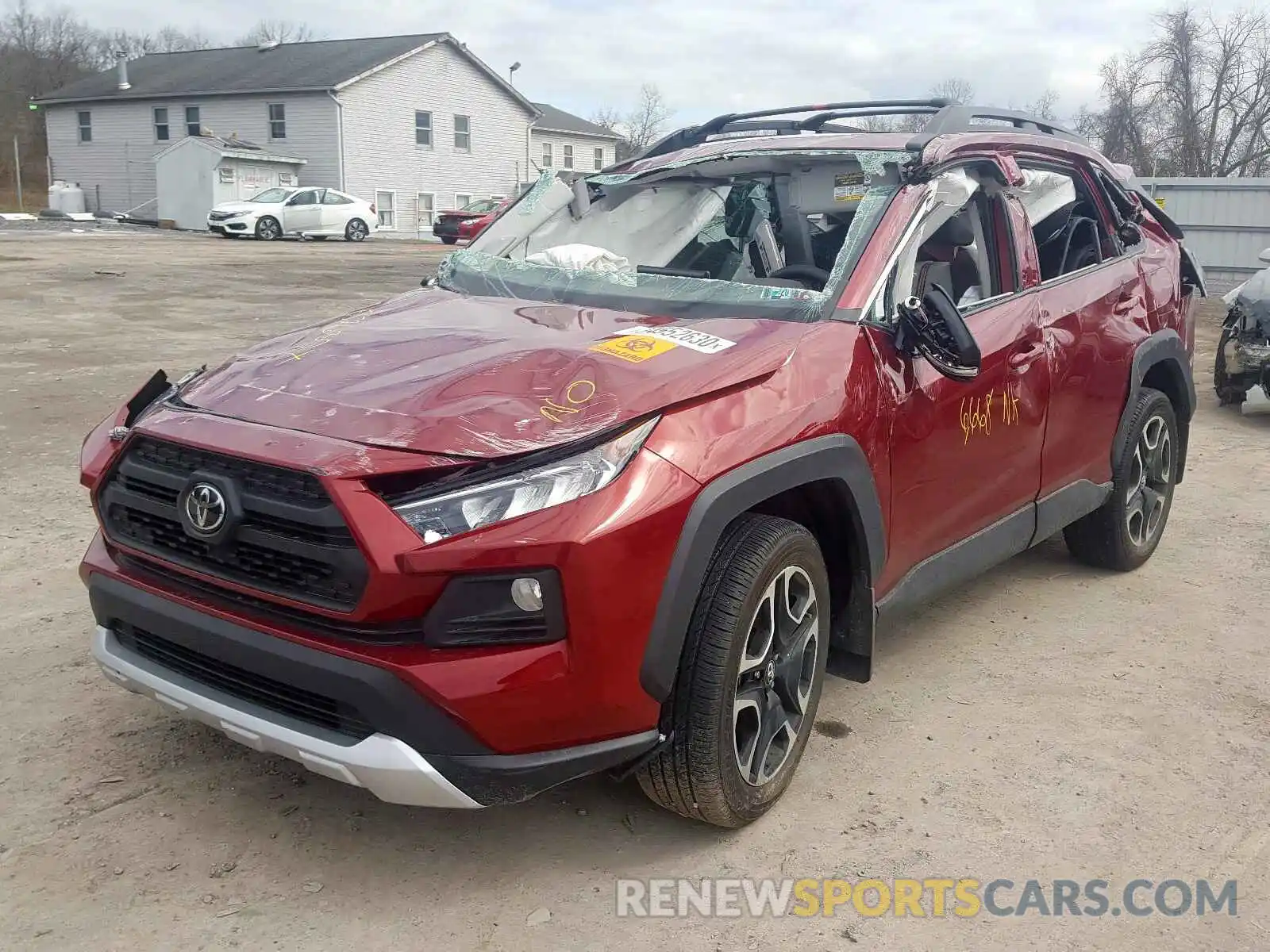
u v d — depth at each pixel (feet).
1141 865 9.80
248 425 8.79
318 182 124.98
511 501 8.07
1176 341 16.71
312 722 8.49
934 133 12.72
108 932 8.53
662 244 13.47
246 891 9.07
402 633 8.11
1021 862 9.79
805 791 10.84
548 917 8.88
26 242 81.71
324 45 135.95
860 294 10.93
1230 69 118.93
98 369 31.71
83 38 242.99
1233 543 18.95
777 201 12.94
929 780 11.10
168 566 9.07
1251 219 61.57
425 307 11.78
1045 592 16.48
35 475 20.67
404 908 8.94
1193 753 11.76
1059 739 11.99
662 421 8.81
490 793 8.26
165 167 120.47
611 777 9.16
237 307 48.06
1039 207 14.55
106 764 10.90
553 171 14.75
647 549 8.34
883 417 10.64
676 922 8.88
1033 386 13.20
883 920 8.98
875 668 13.71
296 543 8.18
